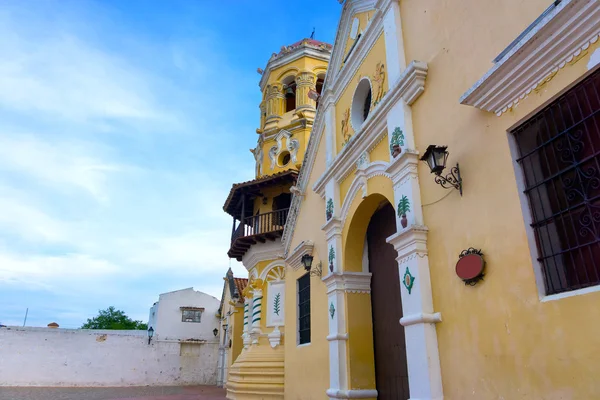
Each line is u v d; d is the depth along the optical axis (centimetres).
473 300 476
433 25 616
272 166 1797
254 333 1445
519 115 436
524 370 399
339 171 898
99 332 2848
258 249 1544
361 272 863
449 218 533
